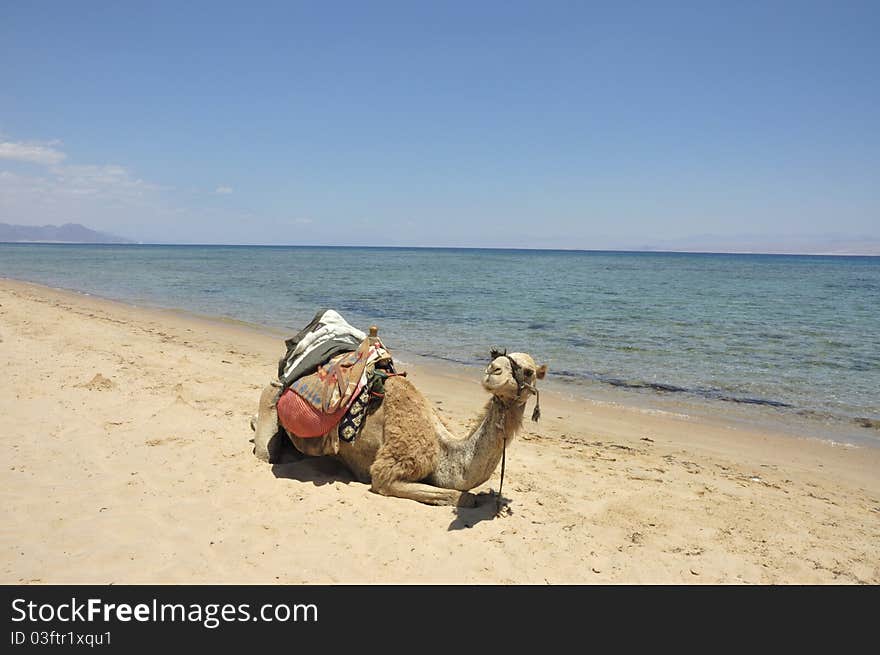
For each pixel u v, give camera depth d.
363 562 4.38
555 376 13.11
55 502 5.07
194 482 5.69
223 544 4.53
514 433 5.03
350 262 94.62
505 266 87.81
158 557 4.30
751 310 26.70
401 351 15.90
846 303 30.78
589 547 4.79
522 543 4.76
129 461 6.13
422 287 39.78
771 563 4.73
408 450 5.48
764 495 6.42
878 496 6.78
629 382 12.60
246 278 47.03
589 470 6.91
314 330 6.59
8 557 4.16
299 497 5.44
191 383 9.77
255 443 6.50
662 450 8.21
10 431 6.74
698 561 4.69
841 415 10.36
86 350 11.82
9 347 11.38
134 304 25.77
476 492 5.85
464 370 13.60
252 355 13.97
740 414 10.34
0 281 35.84
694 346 16.91
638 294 35.84
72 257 93.19
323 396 5.85
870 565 4.79
